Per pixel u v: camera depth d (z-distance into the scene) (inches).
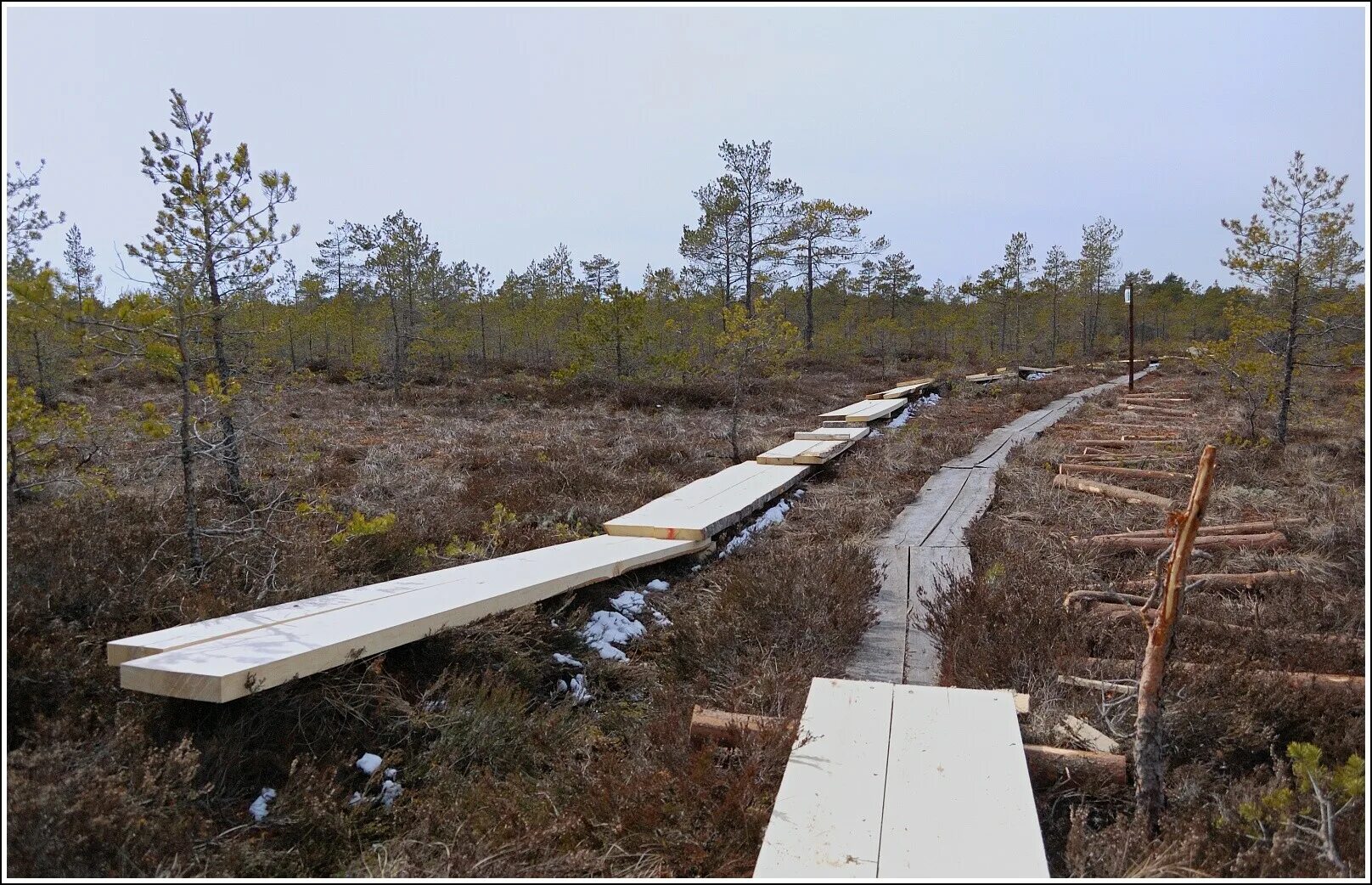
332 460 371.9
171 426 193.5
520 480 346.9
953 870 96.7
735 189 1073.5
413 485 333.7
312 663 141.6
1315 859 100.1
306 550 204.1
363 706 149.7
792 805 110.4
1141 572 236.8
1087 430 526.0
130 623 161.6
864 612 201.9
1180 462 389.1
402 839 119.9
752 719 141.3
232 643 144.9
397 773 142.5
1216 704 140.3
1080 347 1382.9
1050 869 113.6
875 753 123.6
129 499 211.6
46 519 182.2
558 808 127.0
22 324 166.1
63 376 311.4
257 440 271.0
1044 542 262.2
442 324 885.2
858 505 317.7
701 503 297.0
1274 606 198.2
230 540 199.8
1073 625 181.2
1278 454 381.1
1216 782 128.9
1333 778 112.4
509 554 251.3
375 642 153.6
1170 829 113.6
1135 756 123.2
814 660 175.9
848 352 1136.8
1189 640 174.9
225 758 132.1
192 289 277.7
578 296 991.0
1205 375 909.8
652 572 247.4
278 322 414.6
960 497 334.6
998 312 1423.5
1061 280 1379.2
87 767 113.8
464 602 175.3
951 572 232.1
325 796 126.3
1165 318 1610.5
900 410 647.1
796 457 389.7
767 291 1158.3
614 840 116.8
